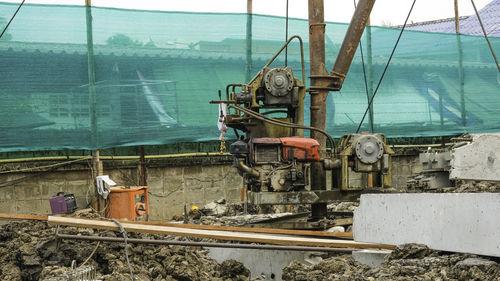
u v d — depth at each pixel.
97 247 8.49
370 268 7.50
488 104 17.00
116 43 13.66
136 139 13.79
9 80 12.91
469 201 6.86
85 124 13.39
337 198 10.77
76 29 13.34
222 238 8.63
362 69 16.02
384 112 16.17
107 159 15.35
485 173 7.37
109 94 13.57
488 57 17.06
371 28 16.14
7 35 12.88
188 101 14.22
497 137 7.33
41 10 13.11
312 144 10.55
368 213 8.33
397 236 7.85
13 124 12.92
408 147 18.61
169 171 16.14
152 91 13.92
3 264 8.66
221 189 16.81
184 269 8.43
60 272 7.72
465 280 6.32
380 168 10.88
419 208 7.52
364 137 10.81
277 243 8.66
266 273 9.71
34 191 14.52
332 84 11.66
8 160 14.24
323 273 7.87
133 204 13.38
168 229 8.69
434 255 7.26
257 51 14.84
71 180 14.87
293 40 15.18
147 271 8.48
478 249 6.73
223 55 14.54
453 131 16.72
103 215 13.25
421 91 16.50
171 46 14.11
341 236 9.59
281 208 16.62
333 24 15.56
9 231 9.58
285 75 10.80
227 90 11.35
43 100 13.12
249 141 10.62
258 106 10.89
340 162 10.86
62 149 13.25
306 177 10.87
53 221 8.34
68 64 13.29
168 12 14.08
